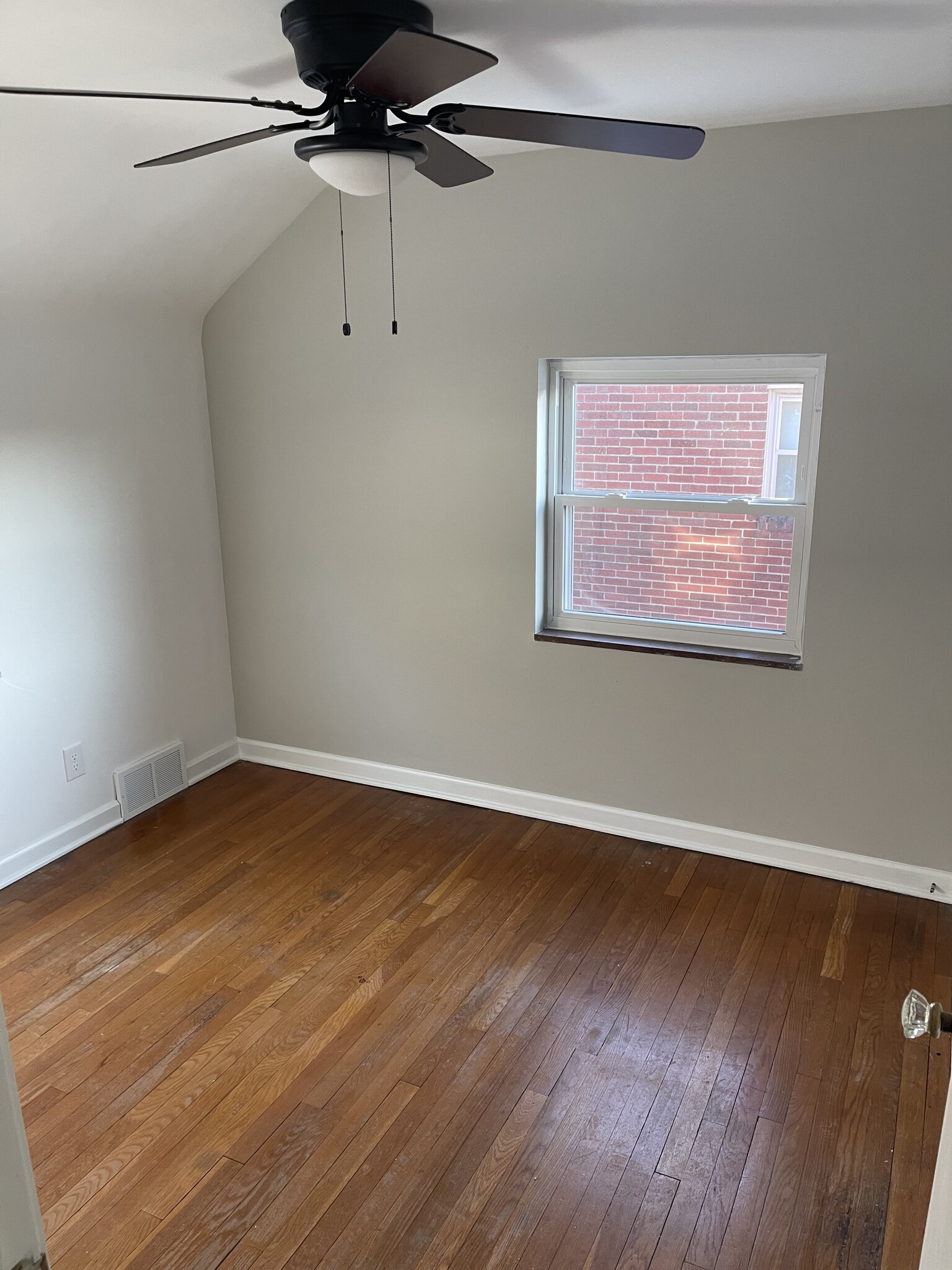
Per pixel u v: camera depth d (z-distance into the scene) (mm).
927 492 2871
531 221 3195
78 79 2230
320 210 3502
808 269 2877
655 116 2748
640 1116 2283
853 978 2762
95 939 3006
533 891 3246
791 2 1851
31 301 3105
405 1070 2439
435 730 3893
